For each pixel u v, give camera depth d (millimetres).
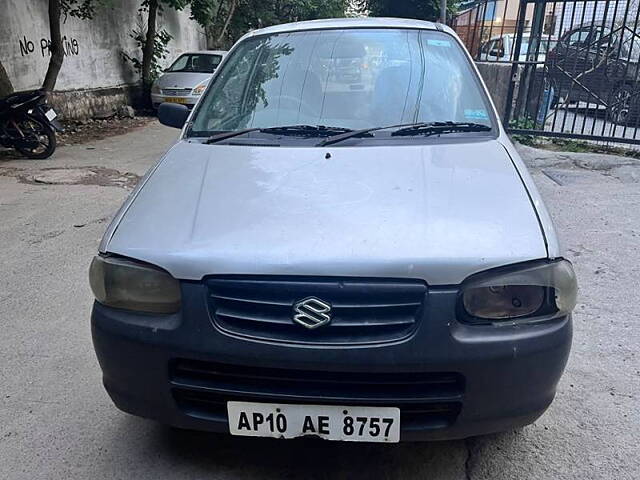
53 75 9086
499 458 2240
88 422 2488
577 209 5176
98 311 2023
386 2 20891
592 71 7422
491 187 2184
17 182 6449
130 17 12648
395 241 1855
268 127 2799
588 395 2621
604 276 3820
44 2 9695
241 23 18859
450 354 1763
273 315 1812
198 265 1853
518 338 1801
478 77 3016
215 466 2227
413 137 2621
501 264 1826
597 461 2221
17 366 2908
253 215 2023
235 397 1883
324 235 1892
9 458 2281
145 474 2189
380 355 1762
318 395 1836
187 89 11352
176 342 1859
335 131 2701
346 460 2244
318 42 3207
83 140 9070
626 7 7160
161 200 2207
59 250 4445
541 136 7535
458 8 18344
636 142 6980
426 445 2312
